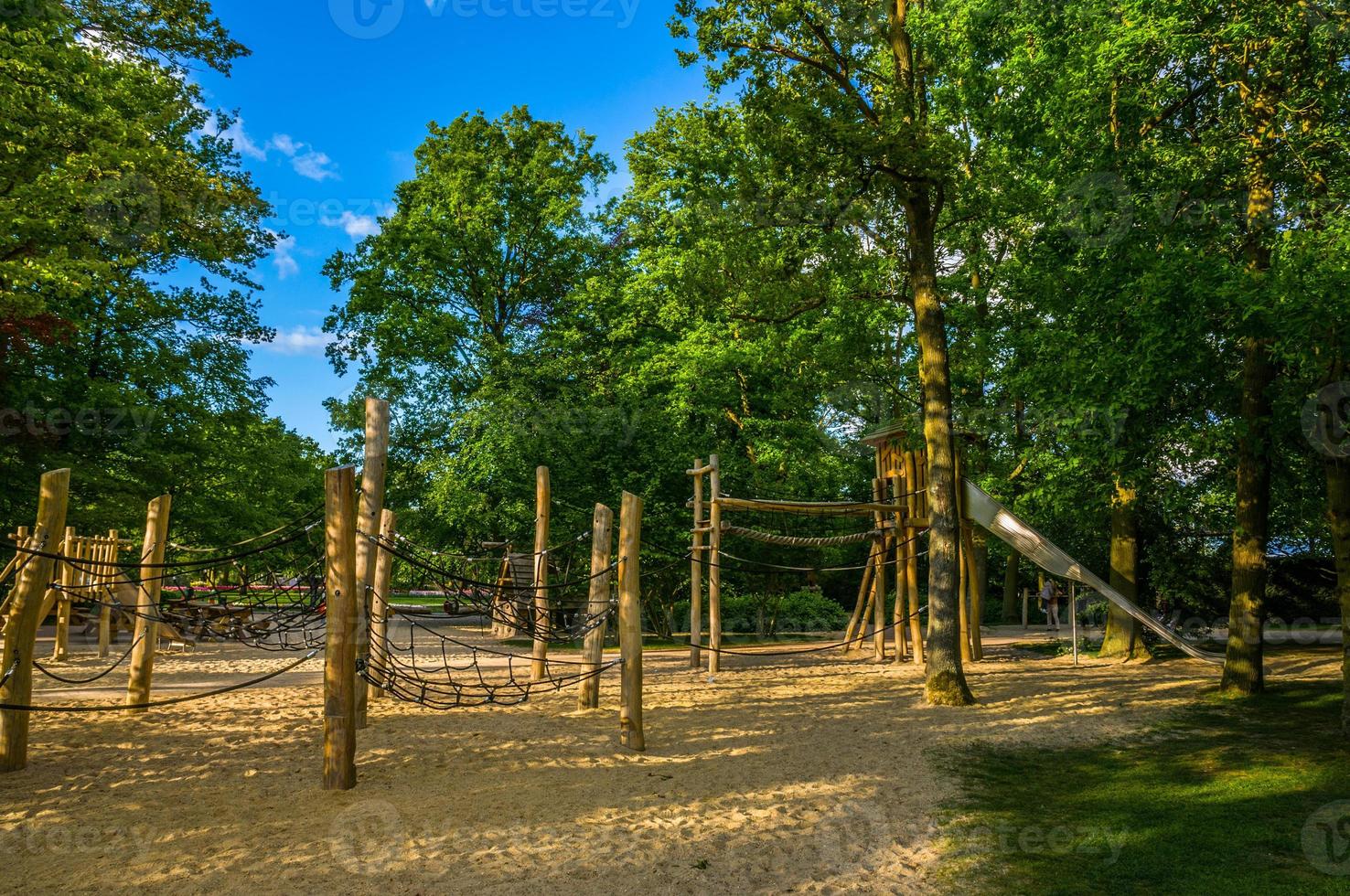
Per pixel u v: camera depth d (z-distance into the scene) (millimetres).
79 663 15602
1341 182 10602
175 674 14406
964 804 7293
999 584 35812
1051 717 11375
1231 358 12727
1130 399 11281
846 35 13164
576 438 23047
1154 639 21328
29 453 19688
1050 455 17047
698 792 7582
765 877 5586
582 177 31438
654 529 23016
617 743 9609
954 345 18453
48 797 7090
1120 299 11383
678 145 24109
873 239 15750
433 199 29578
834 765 8641
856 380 20453
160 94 19781
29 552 7195
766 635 26219
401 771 8195
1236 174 11625
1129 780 8055
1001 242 18125
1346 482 9992
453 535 27594
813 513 18500
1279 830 6449
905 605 18703
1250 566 12844
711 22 12875
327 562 7711
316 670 15359
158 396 23422
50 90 16844
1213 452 14234
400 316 27922
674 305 25406
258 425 27797
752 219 14898
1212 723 10727
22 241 16328
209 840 6086
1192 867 5730
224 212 21547
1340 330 8586
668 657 19234
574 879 5480
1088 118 12844
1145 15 11914
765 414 29219
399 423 29531
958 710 11930
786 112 11938
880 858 5969
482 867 5648
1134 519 18375
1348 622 9781
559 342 25828
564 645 22188
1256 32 10859
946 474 13047
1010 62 16016
